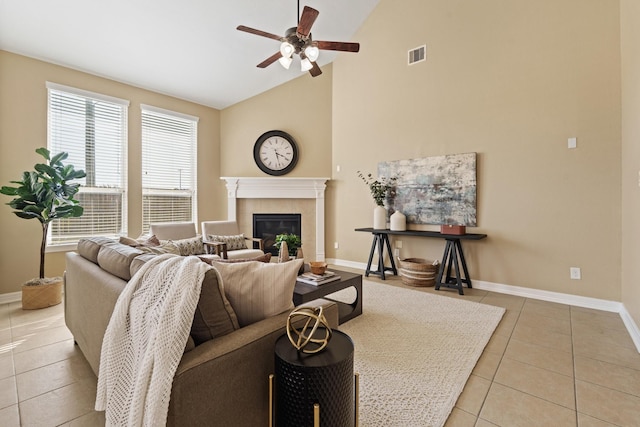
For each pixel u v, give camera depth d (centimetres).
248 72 486
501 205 363
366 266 482
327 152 543
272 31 402
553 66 328
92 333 175
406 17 437
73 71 392
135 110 455
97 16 326
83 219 402
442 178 405
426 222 421
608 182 302
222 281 131
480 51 374
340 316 271
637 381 183
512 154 354
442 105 405
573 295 322
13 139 346
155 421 89
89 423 151
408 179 438
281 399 110
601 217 306
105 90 423
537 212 340
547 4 330
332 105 535
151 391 92
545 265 337
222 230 462
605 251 304
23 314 299
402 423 149
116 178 434
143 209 466
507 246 360
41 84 365
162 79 454
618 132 295
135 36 363
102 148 420
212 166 561
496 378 188
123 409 109
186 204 525
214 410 104
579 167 316
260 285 136
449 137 400
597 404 163
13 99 346
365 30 481
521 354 217
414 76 431
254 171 558
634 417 153
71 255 230
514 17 350
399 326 265
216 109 569
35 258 361
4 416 155
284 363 107
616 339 240
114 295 145
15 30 321
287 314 138
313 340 116
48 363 207
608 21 299
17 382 185
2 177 339
